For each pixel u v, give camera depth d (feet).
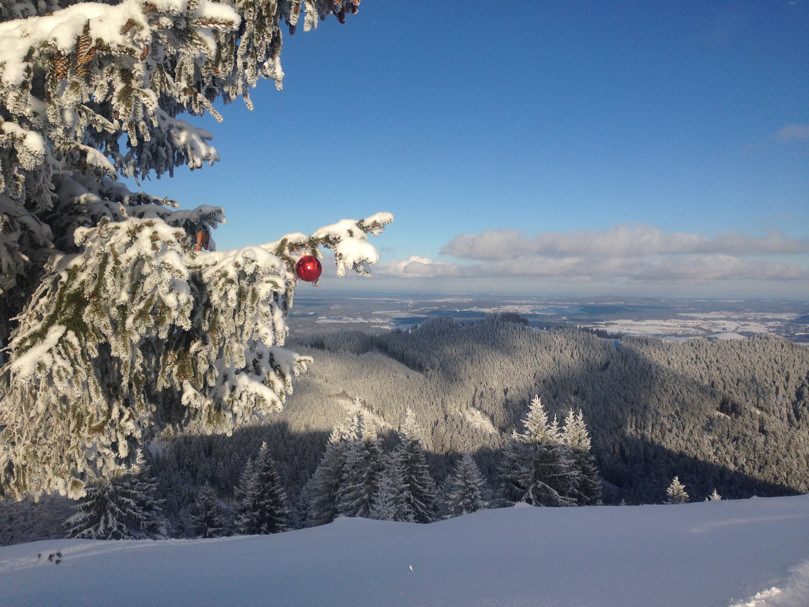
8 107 6.34
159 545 20.81
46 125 7.30
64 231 10.76
